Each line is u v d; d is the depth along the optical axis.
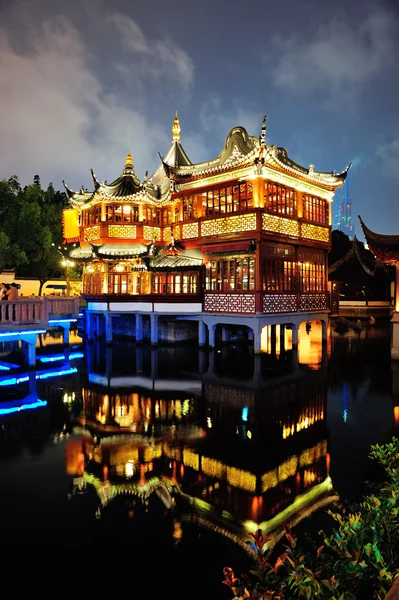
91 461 9.59
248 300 22.11
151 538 6.69
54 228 44.69
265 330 31.58
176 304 25.19
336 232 57.00
